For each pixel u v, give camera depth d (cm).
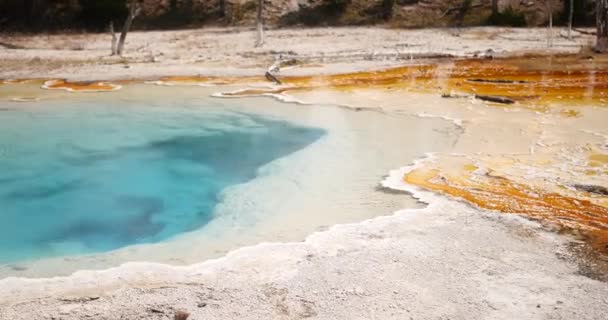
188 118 1297
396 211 718
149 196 872
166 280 555
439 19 3216
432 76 1706
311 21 3328
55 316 495
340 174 884
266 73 1709
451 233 644
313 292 529
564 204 728
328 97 1445
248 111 1339
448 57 2088
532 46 2328
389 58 2077
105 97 1503
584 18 3052
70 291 536
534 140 1030
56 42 2702
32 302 517
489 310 499
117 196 884
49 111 1369
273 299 519
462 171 866
